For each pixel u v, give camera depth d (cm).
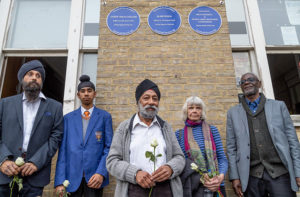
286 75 304
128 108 264
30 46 322
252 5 329
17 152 179
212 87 272
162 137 175
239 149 211
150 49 287
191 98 218
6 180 170
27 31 329
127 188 154
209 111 264
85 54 312
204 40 292
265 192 203
